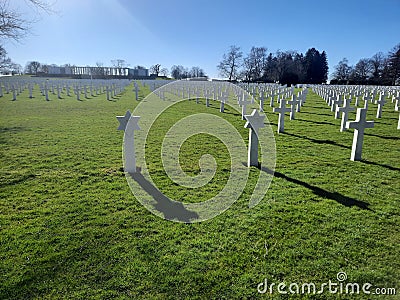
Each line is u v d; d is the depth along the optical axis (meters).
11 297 2.38
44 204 4.15
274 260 2.89
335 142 8.42
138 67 80.88
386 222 3.63
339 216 3.80
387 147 7.73
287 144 8.12
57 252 2.99
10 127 10.43
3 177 5.24
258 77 73.00
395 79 59.06
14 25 12.20
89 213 3.89
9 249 3.04
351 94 22.62
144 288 2.50
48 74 67.25
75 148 7.53
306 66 78.12
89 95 26.28
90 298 2.38
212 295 2.43
